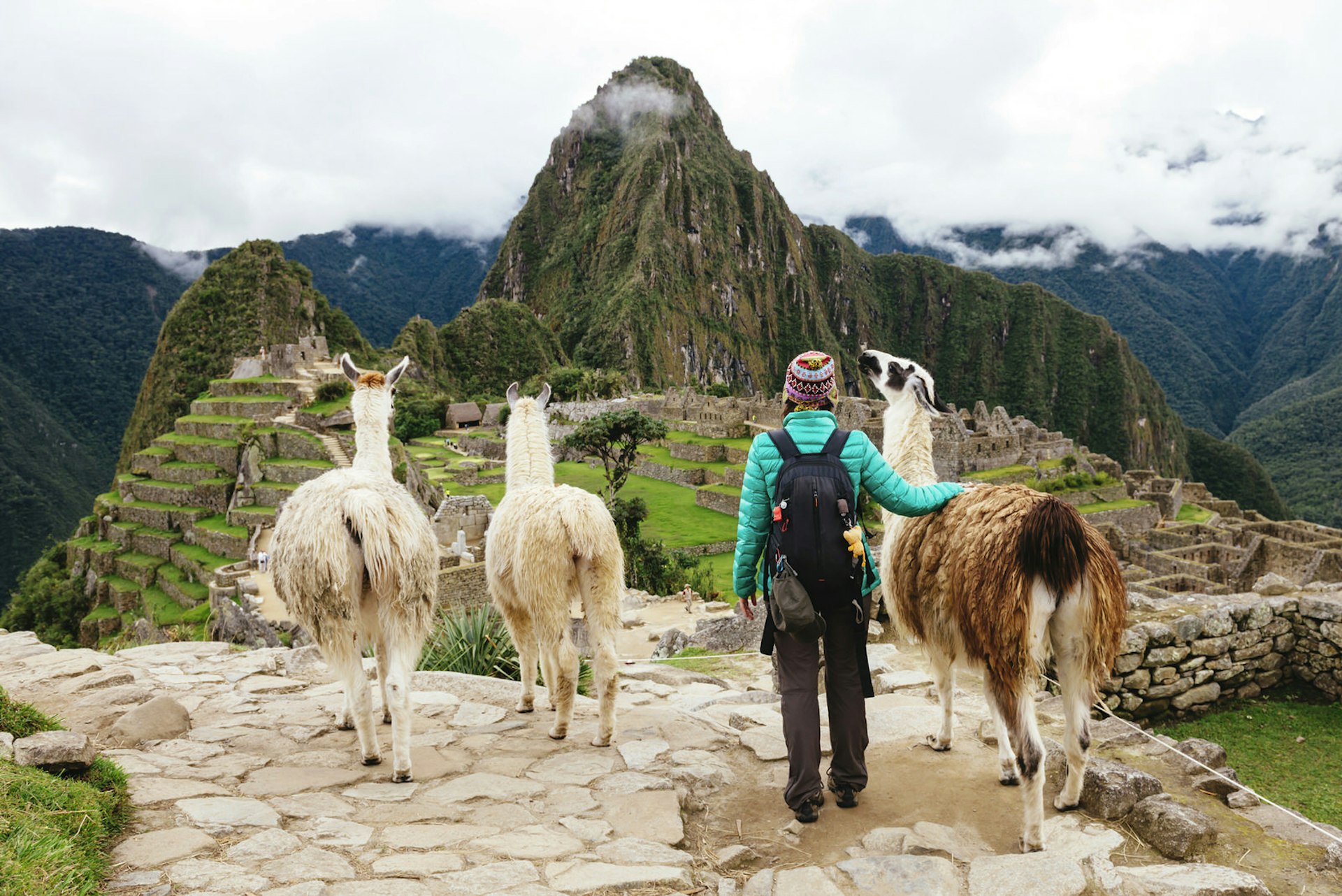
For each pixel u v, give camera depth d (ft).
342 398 220.43
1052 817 12.64
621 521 116.67
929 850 11.80
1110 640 11.85
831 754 15.78
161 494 205.77
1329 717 25.05
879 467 13.15
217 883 10.13
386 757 15.60
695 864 11.63
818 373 13.21
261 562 120.16
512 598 17.71
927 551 13.35
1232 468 635.25
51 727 14.74
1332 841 11.94
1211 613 26.18
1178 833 11.59
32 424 497.87
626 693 23.11
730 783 14.64
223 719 18.38
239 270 484.74
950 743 15.53
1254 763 22.35
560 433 312.91
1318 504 571.28
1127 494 233.14
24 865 9.13
